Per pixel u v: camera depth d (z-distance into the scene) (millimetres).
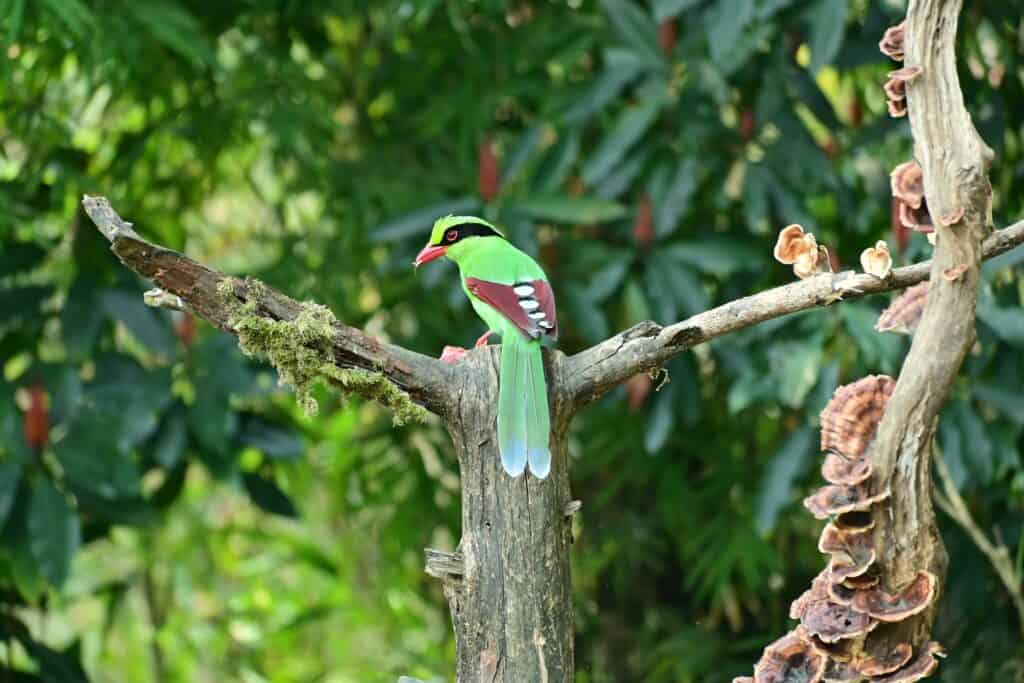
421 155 12359
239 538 16031
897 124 10328
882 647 5867
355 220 11945
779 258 6047
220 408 10672
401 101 12422
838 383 10844
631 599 13273
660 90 10805
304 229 12672
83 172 11445
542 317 6984
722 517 12180
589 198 10906
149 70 11695
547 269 11469
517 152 11047
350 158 12531
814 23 9766
